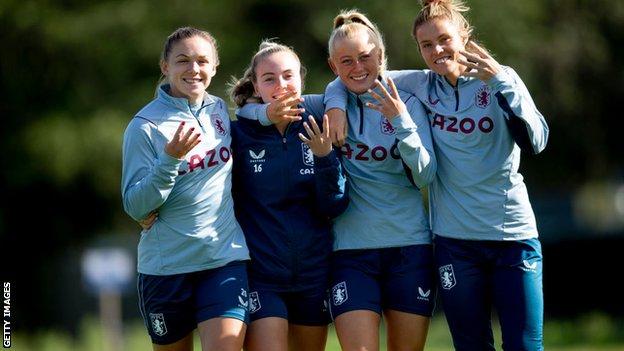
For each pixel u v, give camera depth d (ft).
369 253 78.95
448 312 79.30
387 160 78.79
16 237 288.10
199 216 75.51
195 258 75.66
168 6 268.00
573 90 288.51
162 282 76.54
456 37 77.92
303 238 77.77
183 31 76.33
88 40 264.31
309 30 268.41
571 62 288.30
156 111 76.07
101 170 261.85
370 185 78.95
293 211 78.23
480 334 78.89
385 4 264.72
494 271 78.64
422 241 79.41
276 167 77.97
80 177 268.41
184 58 75.61
